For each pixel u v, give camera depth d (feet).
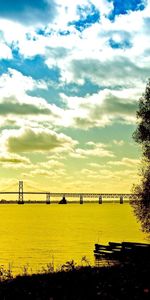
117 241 222.89
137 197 123.44
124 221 454.40
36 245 208.64
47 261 147.02
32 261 148.15
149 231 123.65
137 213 123.85
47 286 42.63
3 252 177.68
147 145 124.26
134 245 114.93
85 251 180.55
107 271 51.93
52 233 288.71
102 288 41.42
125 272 50.93
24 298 38.19
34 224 399.03
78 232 298.15
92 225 377.30
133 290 40.34
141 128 124.47
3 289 41.39
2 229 330.75
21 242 225.97
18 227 355.15
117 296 38.06
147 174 123.44
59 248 193.26
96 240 233.35
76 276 48.24
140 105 125.08
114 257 112.16
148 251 103.04
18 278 47.55
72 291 40.52
